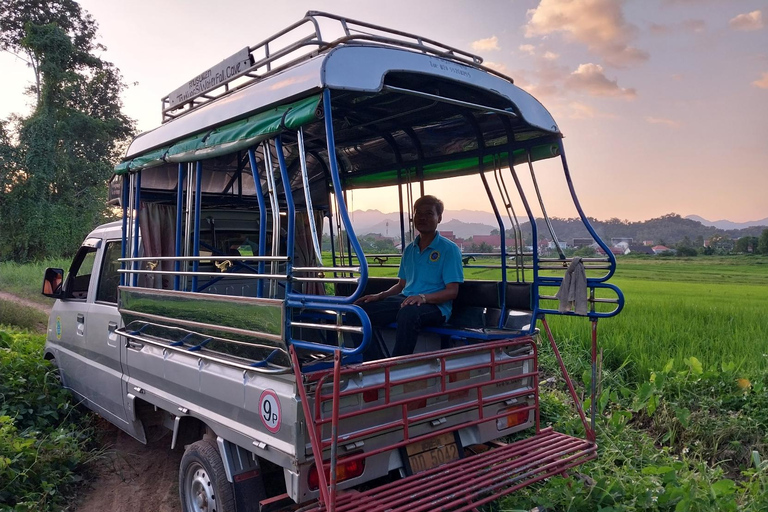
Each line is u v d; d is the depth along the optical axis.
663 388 6.22
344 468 3.09
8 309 12.98
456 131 4.82
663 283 24.30
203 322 3.66
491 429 3.92
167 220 4.88
